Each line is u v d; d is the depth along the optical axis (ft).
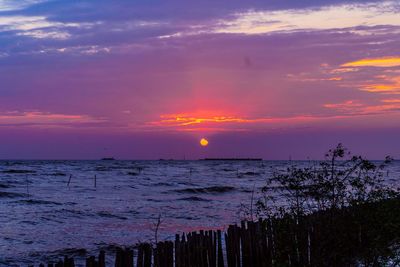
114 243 64.64
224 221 85.71
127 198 135.44
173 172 342.44
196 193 157.99
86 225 82.17
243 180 245.45
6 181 192.24
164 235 70.95
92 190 161.89
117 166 465.47
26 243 64.95
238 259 34.27
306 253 28.86
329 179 28.43
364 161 27.99
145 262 28.02
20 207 107.45
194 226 79.71
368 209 26.86
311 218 29.45
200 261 31.35
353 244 27.55
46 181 202.49
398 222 26.14
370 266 27.99
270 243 35.04
